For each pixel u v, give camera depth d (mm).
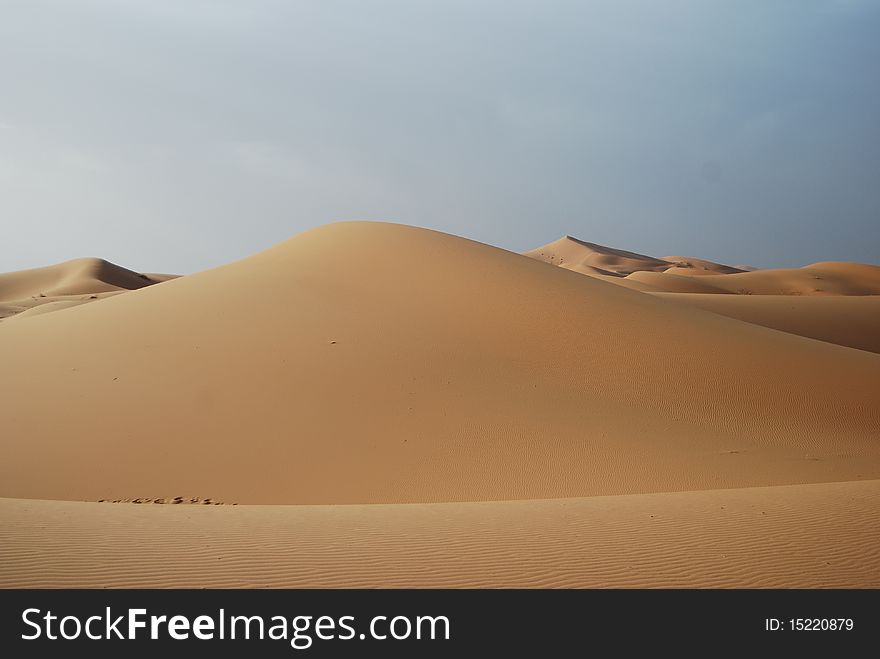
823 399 24234
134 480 17578
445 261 34875
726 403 23375
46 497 16688
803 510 10859
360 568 8289
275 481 17500
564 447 19156
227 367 23984
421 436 19688
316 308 29078
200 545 8992
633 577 8133
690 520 10461
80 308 33625
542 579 8055
